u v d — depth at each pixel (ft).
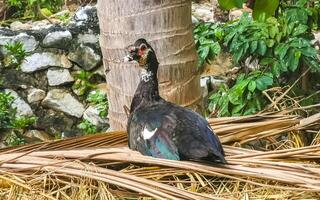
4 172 9.90
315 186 9.22
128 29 12.01
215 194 9.52
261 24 16.80
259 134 11.30
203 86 18.95
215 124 11.55
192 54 12.36
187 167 9.71
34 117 20.27
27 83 20.29
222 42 17.71
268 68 16.87
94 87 20.26
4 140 20.18
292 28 16.61
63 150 10.70
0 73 20.22
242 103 16.25
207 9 21.52
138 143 10.64
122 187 9.61
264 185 9.36
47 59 20.18
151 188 9.29
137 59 11.37
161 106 11.05
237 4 11.89
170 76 12.17
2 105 19.85
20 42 20.12
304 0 16.89
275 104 12.71
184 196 9.11
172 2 11.94
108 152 10.23
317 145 10.26
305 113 14.62
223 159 9.78
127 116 12.38
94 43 20.13
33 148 11.03
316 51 16.90
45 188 9.76
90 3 22.59
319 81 17.10
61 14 22.29
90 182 9.62
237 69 19.11
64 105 20.25
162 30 12.01
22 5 22.61
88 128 20.02
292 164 9.70
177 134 10.30
